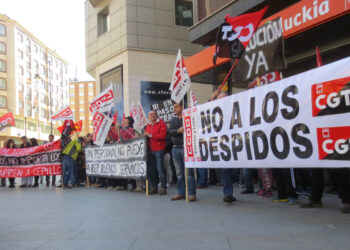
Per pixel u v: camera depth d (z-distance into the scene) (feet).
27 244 11.62
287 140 14.05
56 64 245.24
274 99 14.66
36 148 35.29
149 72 54.95
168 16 56.85
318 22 22.11
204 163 18.57
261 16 15.83
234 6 32.71
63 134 34.14
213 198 21.27
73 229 13.73
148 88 54.49
